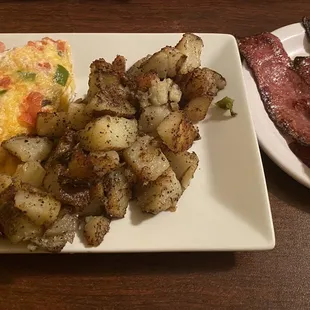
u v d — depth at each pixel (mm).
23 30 463
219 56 433
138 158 328
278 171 389
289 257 337
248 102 409
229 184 354
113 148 325
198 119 387
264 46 460
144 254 326
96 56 426
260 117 415
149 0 506
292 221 359
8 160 333
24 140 329
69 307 301
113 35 434
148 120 358
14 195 297
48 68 372
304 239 349
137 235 315
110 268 318
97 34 433
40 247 299
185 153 345
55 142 344
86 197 311
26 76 361
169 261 325
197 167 365
